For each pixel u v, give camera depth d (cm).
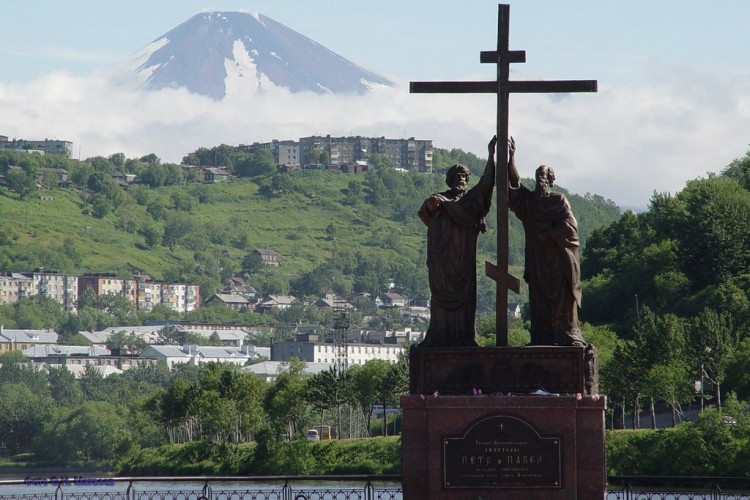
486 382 9719
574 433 9431
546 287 9856
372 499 12038
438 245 9906
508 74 10031
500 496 9431
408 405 9519
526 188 10019
